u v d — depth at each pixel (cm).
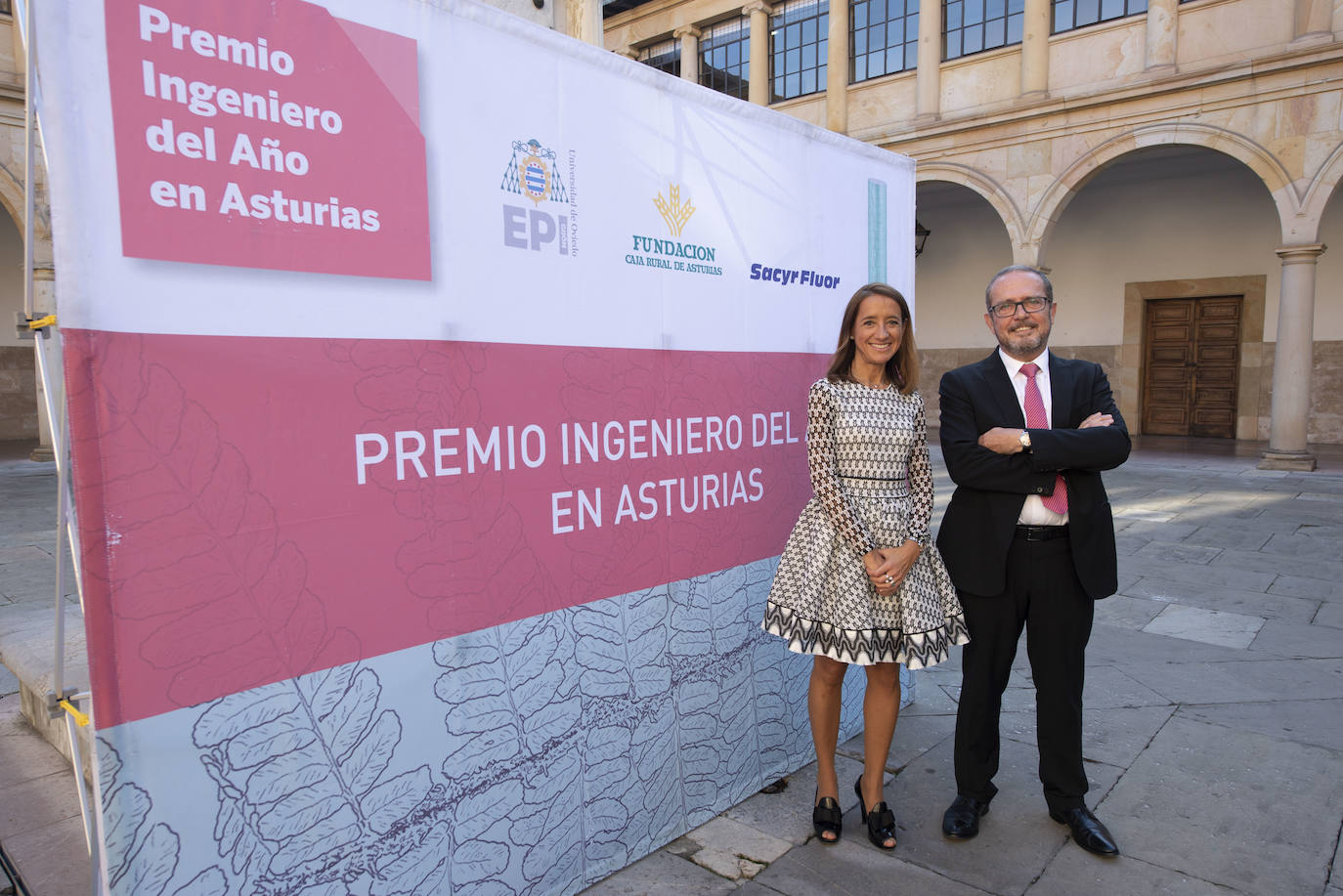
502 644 200
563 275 210
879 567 223
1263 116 933
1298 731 324
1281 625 451
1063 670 245
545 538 209
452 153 184
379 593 176
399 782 181
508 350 198
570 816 219
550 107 205
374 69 170
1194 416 1316
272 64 155
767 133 271
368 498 173
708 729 260
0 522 707
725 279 258
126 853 144
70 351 134
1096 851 240
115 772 142
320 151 162
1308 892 222
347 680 171
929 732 326
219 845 155
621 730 232
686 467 248
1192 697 359
